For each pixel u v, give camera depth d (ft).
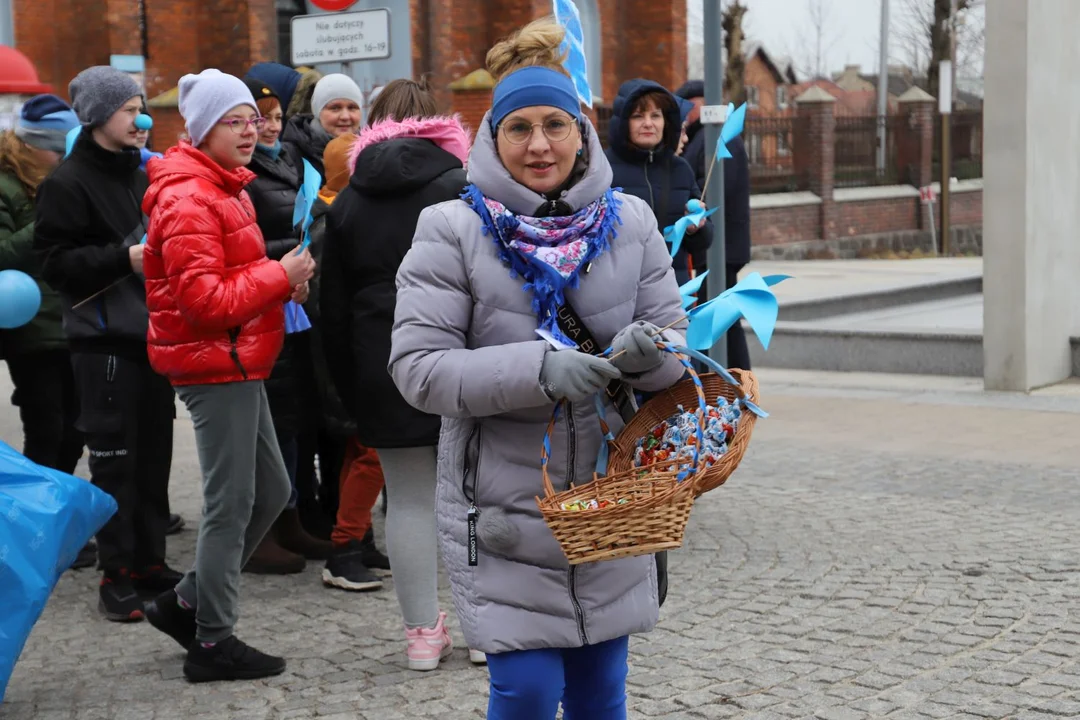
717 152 11.03
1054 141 31.78
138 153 16.55
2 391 34.86
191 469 26.04
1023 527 19.98
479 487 9.14
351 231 14.64
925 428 28.12
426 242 9.13
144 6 56.44
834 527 20.36
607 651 9.55
